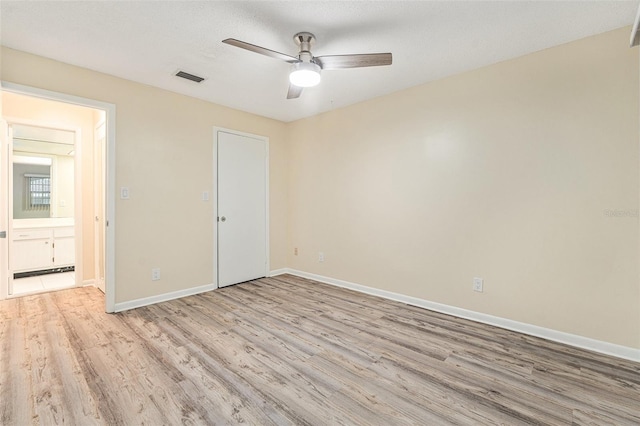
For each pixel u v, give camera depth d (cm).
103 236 363
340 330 265
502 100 268
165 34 227
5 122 336
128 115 310
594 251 228
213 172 382
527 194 256
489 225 276
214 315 298
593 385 187
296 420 157
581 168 232
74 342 239
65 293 364
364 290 374
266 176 446
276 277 449
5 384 185
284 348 232
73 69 276
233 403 170
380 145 354
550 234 246
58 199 503
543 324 250
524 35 228
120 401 171
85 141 396
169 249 343
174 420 157
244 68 284
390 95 344
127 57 263
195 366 206
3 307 316
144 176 322
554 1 189
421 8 197
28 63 254
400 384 188
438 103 306
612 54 220
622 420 158
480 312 283
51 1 188
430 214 314
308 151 441
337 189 402
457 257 296
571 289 238
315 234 433
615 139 220
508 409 166
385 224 352
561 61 239
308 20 210
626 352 217
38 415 159
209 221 379
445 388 184
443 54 256
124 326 270
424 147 317
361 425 154
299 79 225
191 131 360
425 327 271
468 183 288
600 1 188
